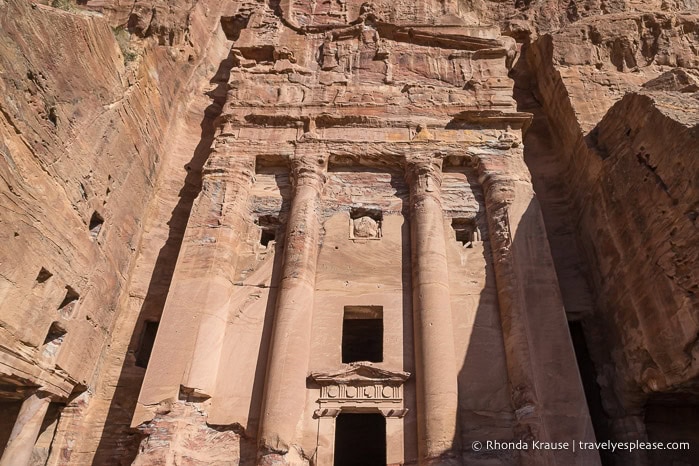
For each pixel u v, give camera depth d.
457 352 13.25
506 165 16.36
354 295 14.28
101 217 13.06
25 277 9.91
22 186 9.76
